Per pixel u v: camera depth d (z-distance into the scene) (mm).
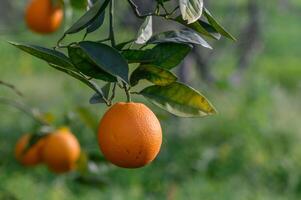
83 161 4262
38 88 16312
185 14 2127
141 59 2318
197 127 11203
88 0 2656
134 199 8672
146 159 2201
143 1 3207
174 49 2342
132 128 2176
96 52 2092
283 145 10977
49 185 8711
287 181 9797
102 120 2229
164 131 10625
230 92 11969
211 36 2402
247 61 12547
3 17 13227
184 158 10070
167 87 2361
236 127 11109
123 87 2314
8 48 17984
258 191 9094
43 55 2191
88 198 8414
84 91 12750
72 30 2174
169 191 8883
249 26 12328
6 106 12180
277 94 13602
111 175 9500
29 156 4148
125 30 9922
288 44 28594
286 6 15422
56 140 3992
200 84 11672
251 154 10398
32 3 4078
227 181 9797
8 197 5031
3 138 10789
